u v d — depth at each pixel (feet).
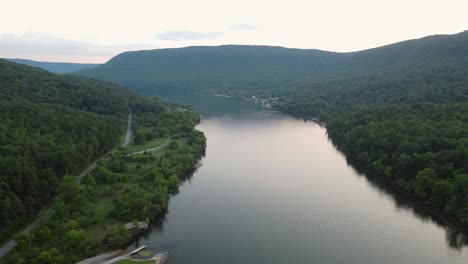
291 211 452.76
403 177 513.45
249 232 400.06
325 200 486.38
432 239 389.39
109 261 327.26
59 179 432.25
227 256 352.90
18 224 351.46
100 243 350.43
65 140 525.75
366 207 465.47
